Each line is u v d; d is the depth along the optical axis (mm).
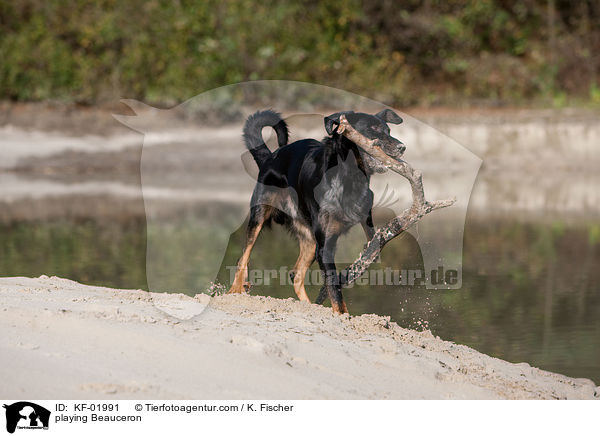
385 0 27703
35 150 22328
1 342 4645
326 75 25672
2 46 24938
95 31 25594
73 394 4094
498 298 8797
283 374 4848
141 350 4844
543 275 10195
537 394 5480
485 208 16797
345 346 5688
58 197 17812
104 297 6520
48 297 6133
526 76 27766
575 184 20562
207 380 4555
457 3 29375
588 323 7754
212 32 25891
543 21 29812
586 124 23703
